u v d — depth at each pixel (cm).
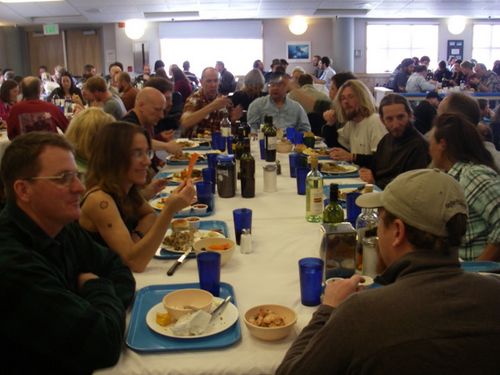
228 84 965
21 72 1427
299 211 229
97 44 1399
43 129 480
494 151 256
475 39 1405
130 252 162
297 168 273
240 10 1170
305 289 139
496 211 190
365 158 325
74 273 140
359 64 1405
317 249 182
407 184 100
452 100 274
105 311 120
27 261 116
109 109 467
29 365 116
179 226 195
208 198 228
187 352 117
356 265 156
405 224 99
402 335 87
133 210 189
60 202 125
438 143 204
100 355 111
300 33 1305
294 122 480
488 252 192
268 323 122
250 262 171
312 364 91
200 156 344
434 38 1399
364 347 87
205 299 135
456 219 97
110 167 175
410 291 92
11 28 1388
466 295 91
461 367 86
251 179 252
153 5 1069
